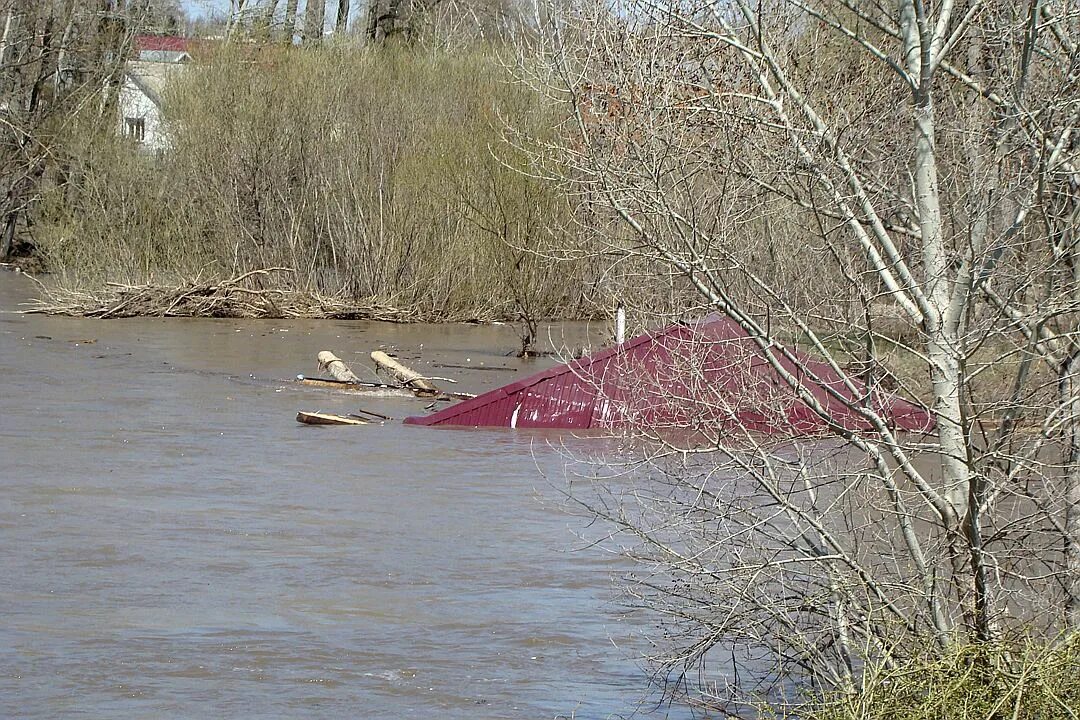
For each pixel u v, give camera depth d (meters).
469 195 41.28
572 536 13.67
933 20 8.80
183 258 44.03
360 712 8.93
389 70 45.97
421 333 37.75
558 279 40.59
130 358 29.78
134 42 65.25
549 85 8.95
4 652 10.04
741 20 8.91
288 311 41.38
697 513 9.21
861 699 7.07
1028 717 6.89
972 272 8.12
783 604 8.35
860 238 8.36
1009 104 8.34
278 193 44.53
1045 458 8.61
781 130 8.52
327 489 16.09
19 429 19.97
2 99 63.47
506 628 10.73
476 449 19.03
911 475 8.21
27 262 59.16
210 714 8.87
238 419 21.58
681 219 8.25
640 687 9.37
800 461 8.62
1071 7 8.76
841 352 9.16
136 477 16.61
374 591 11.79
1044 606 8.12
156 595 11.61
